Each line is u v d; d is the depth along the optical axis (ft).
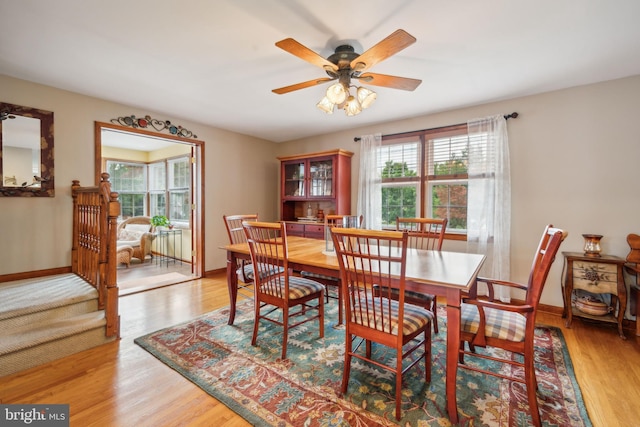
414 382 5.91
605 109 8.91
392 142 13.28
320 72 8.46
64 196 9.87
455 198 11.78
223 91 9.88
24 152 9.07
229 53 7.38
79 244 9.73
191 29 6.35
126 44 6.97
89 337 7.20
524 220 10.19
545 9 5.64
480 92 9.82
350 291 5.49
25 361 6.31
